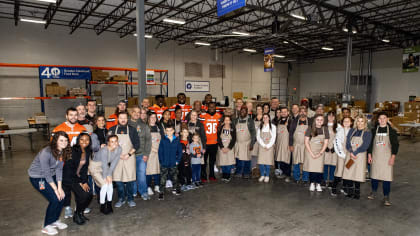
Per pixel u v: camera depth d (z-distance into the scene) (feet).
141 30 17.60
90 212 11.35
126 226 10.10
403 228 10.04
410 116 35.40
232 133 15.25
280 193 13.73
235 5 16.92
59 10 31.58
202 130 14.65
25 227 10.13
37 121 31.58
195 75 56.75
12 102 39.01
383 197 13.28
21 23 38.75
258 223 10.37
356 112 18.37
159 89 52.19
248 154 15.72
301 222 10.48
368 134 12.05
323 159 13.55
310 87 72.79
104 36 45.57
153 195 13.37
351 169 12.52
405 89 52.95
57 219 9.75
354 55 61.11
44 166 8.70
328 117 14.30
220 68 60.59
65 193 9.78
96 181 10.87
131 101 41.98
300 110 15.16
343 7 30.60
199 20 40.11
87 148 10.03
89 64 44.60
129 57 48.29
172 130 12.86
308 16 28.37
